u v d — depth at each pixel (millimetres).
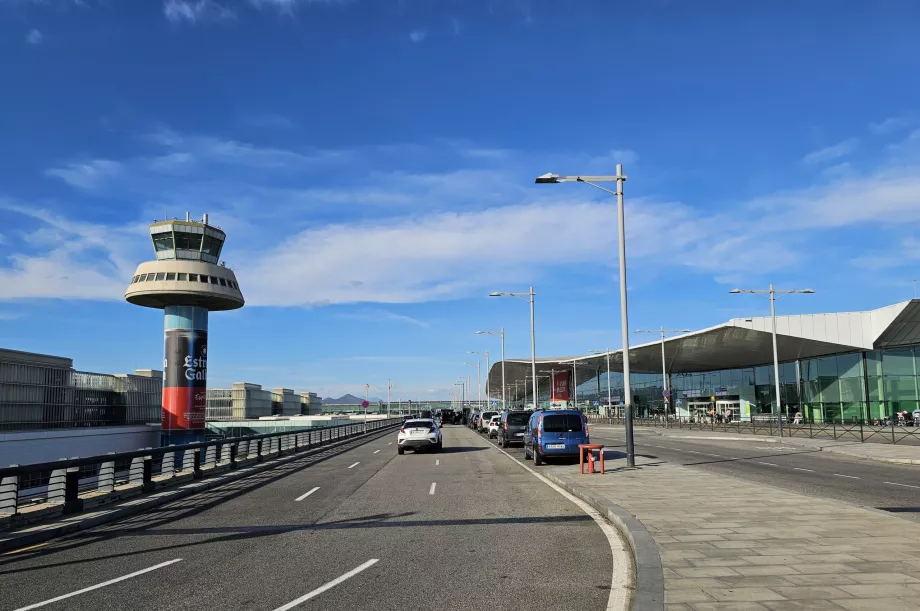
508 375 129000
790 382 69188
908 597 6102
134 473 15555
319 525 11578
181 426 57406
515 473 20609
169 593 7195
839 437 38219
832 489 15492
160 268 58281
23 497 12242
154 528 11602
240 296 61562
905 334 53188
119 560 8977
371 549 9414
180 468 21391
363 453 32344
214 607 6648
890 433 39281
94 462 13539
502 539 10000
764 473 19594
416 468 23031
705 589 6508
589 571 7922
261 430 100438
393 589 7219
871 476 18656
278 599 6891
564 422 23141
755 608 5875
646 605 6020
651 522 10367
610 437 45219
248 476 21234
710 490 14430
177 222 59344
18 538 10078
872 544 8383
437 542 9852
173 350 58344
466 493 15734
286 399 170750
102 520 12219
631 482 16281
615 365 94250
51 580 7887
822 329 56969
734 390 80938
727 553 8078
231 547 9719
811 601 6031
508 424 34562
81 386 66438
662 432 52875
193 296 58156
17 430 54875
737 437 41938
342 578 7746
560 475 18531
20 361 59281
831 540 8695
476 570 8055
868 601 6000
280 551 9375
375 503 14281
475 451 32094
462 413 102375
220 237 62406
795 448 31953
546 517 11984
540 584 7340
